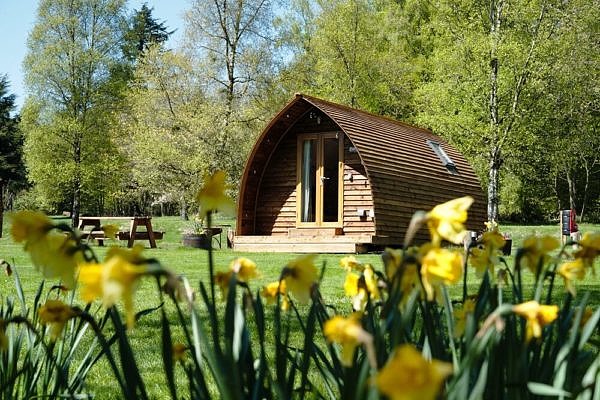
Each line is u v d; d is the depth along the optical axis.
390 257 1.78
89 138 39.56
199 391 1.92
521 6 28.02
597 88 31.25
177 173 33.69
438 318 2.11
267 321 6.35
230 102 35.38
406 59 42.06
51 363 2.71
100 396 4.12
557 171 39.62
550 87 29.00
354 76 38.09
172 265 14.11
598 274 11.04
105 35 39.62
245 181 20.69
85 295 1.18
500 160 29.92
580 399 1.76
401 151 20.41
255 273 1.89
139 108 37.22
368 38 38.62
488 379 1.77
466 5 30.20
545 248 1.88
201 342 1.61
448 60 29.48
